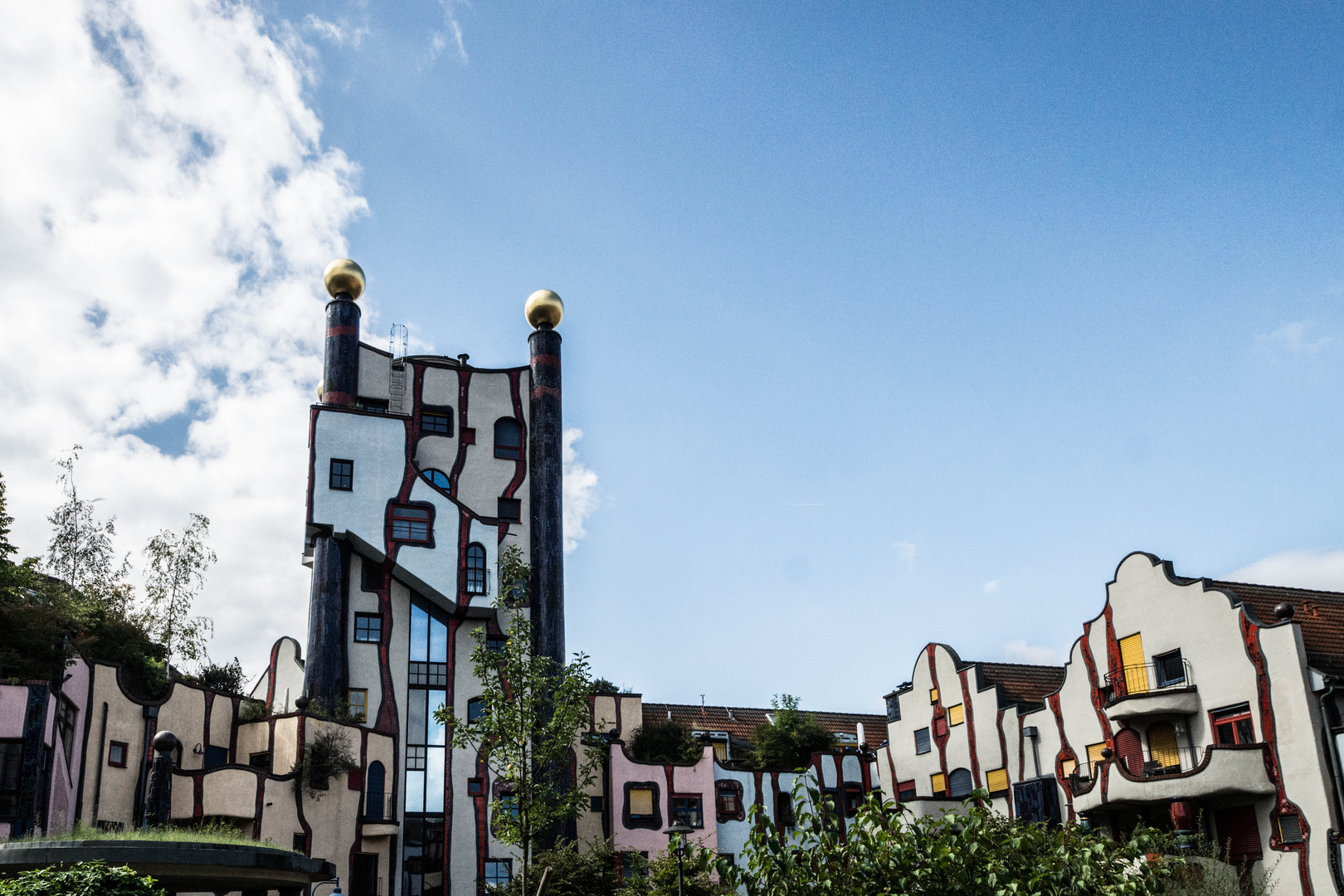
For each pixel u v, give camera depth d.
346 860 42.56
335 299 57.25
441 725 50.66
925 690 50.75
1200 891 27.89
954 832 14.42
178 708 41.34
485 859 48.19
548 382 58.97
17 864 18.70
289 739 42.00
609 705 54.56
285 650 55.03
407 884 47.47
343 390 55.47
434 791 49.50
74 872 13.15
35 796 29.31
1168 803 35.78
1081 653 41.34
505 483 57.25
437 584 51.78
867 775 53.53
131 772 38.31
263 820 38.75
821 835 14.59
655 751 52.06
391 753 46.69
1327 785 31.53
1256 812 33.31
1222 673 35.28
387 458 53.06
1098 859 14.40
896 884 13.90
